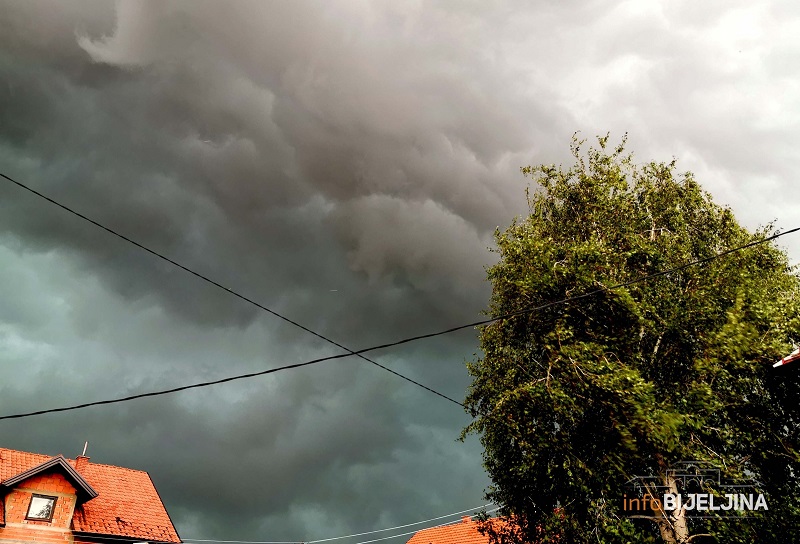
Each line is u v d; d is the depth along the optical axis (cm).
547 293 1443
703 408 1252
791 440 1272
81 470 2648
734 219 1557
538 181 1775
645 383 1209
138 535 2430
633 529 1216
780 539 1161
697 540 1277
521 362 1508
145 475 2859
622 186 1588
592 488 1296
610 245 1535
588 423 1366
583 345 1305
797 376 1268
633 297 1402
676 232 1569
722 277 1444
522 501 1510
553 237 1670
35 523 2188
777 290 1455
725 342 1249
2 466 2327
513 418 1389
